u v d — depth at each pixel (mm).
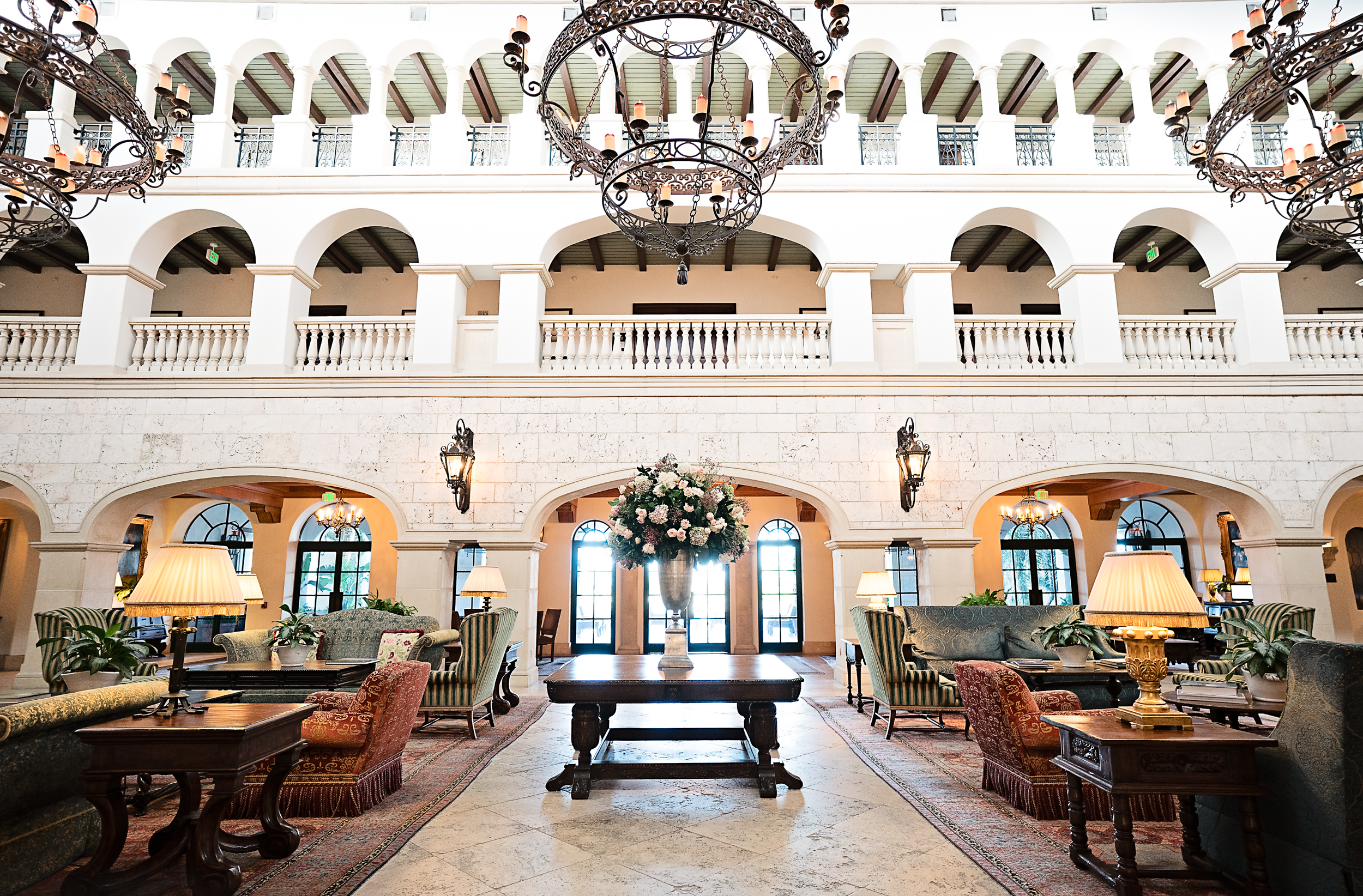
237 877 3162
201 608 3439
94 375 9250
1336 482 9266
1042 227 10109
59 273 12438
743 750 5727
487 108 11977
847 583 9180
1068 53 10195
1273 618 7496
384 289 12742
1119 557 3547
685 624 5242
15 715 2941
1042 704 4547
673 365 9648
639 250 12125
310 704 4180
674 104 11945
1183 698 4891
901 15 10227
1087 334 9602
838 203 9984
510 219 9906
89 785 3061
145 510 14414
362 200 9930
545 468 9312
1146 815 4133
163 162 5875
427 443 9359
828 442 9383
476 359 9766
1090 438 9367
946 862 3537
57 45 4719
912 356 9719
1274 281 9672
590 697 4574
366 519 14203
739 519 5215
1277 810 3070
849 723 7090
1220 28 10141
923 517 9219
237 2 10148
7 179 5512
